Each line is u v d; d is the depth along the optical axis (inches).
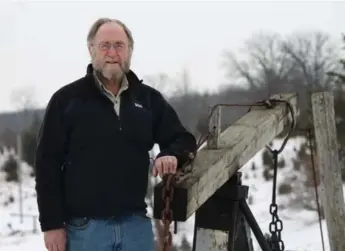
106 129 114.7
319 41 2370.8
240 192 140.6
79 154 113.9
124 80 119.3
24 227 750.5
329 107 214.4
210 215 142.0
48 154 113.0
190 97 2213.3
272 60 2427.4
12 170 1173.1
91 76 116.6
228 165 134.1
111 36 115.0
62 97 115.3
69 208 115.4
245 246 149.3
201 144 138.9
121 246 116.4
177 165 116.9
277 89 2365.9
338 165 215.9
